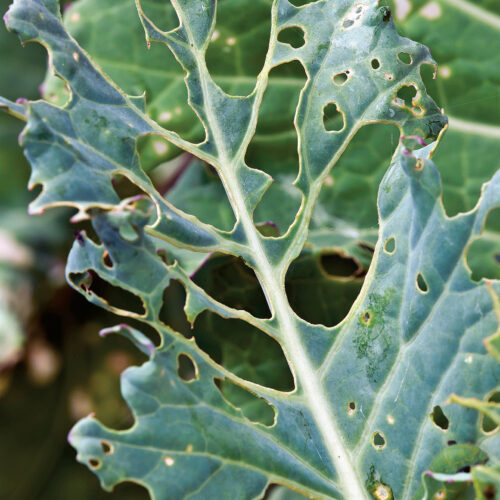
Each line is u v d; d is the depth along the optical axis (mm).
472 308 453
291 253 478
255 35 581
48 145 443
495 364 448
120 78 578
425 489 446
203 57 487
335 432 461
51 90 568
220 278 557
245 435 448
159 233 464
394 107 486
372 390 462
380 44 489
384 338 465
